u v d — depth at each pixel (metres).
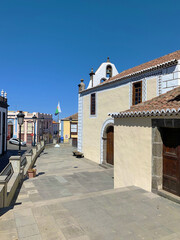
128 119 7.19
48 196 7.70
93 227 3.99
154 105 6.73
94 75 19.50
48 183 9.53
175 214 4.57
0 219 4.36
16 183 8.36
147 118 6.24
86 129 17.62
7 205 6.22
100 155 15.12
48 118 48.84
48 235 3.72
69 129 36.53
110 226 4.03
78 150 19.19
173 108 5.11
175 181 5.46
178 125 5.16
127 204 5.13
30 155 12.61
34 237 3.65
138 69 12.75
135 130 6.79
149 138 6.13
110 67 20.42
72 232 3.81
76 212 4.68
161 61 11.07
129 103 11.84
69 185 9.30
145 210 4.77
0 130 23.27
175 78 8.62
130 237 3.63
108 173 11.86
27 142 40.34
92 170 12.70
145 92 10.49
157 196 5.66
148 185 6.14
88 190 8.61
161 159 5.91
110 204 5.13
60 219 4.34
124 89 12.35
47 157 18.20
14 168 9.13
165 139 5.86
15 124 40.66
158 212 4.66
